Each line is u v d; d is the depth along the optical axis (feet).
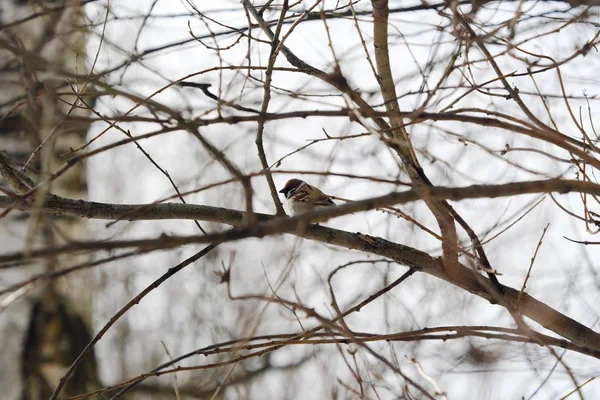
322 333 21.90
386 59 22.17
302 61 27.25
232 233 15.11
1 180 29.66
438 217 22.53
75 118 17.89
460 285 24.73
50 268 30.78
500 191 17.71
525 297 24.70
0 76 23.70
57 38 19.58
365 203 16.60
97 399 37.35
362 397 23.72
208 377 47.24
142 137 17.17
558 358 19.10
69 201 24.64
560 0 22.25
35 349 36.24
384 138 19.03
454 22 20.13
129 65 22.80
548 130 20.93
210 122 17.95
